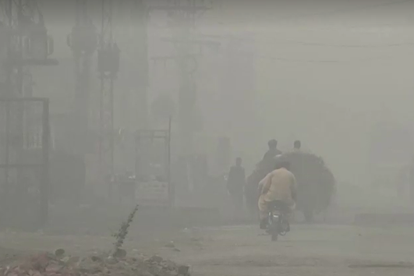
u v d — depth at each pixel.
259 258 31.61
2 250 31.33
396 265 29.23
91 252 32.03
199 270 27.84
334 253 33.88
